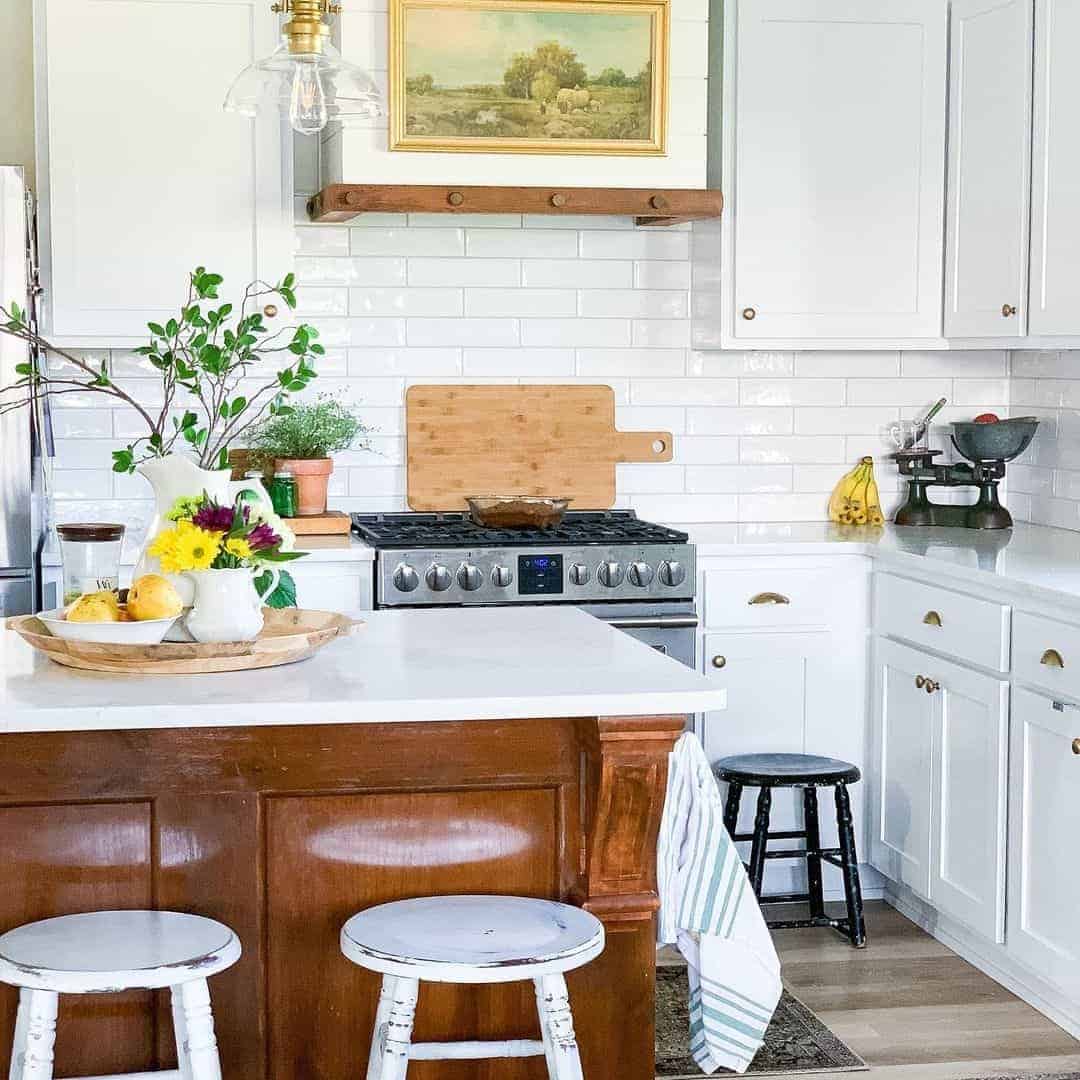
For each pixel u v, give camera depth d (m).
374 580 4.45
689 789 2.94
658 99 4.66
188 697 2.45
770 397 5.26
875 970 4.20
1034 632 3.77
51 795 2.56
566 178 4.66
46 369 4.62
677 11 4.67
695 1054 3.09
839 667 4.74
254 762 2.61
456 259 5.05
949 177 4.88
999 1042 3.73
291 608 3.13
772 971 3.01
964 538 4.79
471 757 2.69
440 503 5.09
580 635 3.10
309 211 4.88
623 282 5.15
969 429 5.01
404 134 4.55
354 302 5.00
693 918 2.94
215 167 4.56
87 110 4.47
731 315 4.86
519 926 2.44
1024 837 3.83
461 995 2.72
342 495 5.05
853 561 4.72
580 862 2.73
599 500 5.18
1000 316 4.64
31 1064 2.26
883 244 4.90
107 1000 2.58
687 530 5.01
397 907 2.54
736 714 4.69
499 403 5.10
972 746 4.08
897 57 4.85
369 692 2.50
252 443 4.90
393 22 4.49
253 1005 2.63
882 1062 3.62
